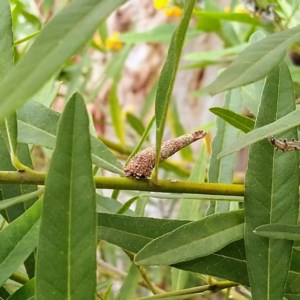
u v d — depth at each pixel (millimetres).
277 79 314
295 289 317
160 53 1235
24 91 189
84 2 205
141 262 292
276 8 516
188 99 1100
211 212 386
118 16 1188
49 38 199
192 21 867
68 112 253
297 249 322
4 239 297
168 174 754
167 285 782
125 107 1241
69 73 711
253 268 299
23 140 328
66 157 253
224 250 312
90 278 255
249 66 215
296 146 299
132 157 339
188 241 299
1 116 185
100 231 313
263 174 307
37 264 255
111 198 374
